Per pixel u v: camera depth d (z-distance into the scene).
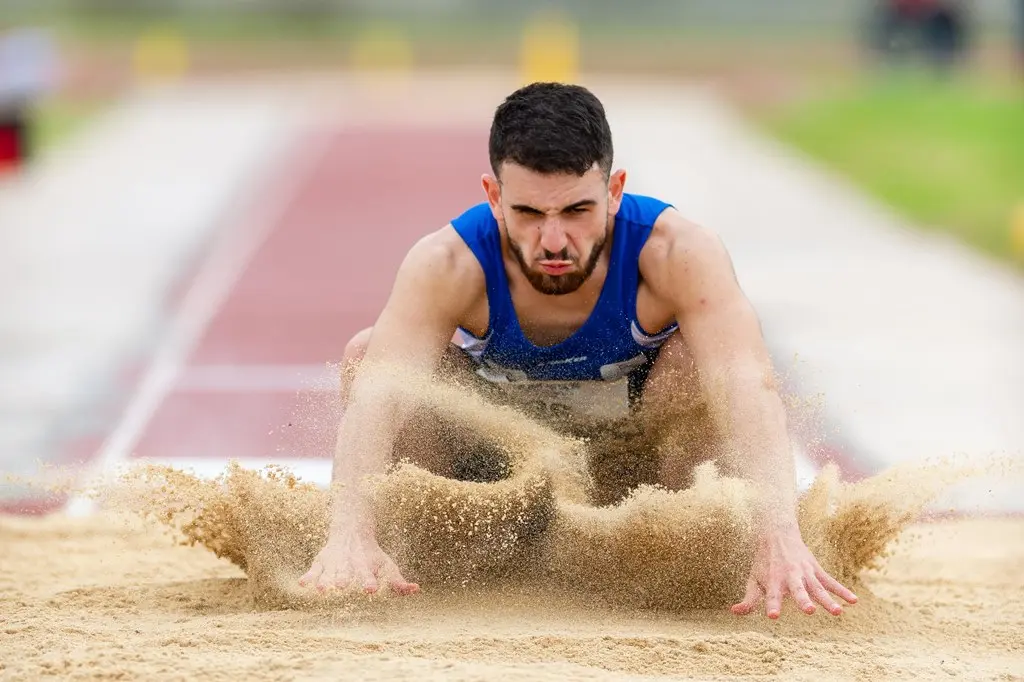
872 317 34.22
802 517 14.32
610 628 13.09
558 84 13.35
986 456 20.08
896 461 21.88
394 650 11.93
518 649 12.07
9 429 23.88
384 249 46.03
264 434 23.36
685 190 57.91
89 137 78.31
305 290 38.62
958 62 100.31
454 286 14.39
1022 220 43.94
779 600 12.65
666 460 15.13
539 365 15.01
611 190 14.09
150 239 47.66
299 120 88.25
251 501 14.27
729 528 13.46
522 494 14.41
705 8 149.38
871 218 51.00
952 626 13.95
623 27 147.50
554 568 14.48
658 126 81.56
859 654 12.37
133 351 30.64
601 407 15.39
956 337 31.91
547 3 150.12
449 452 15.03
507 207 13.37
